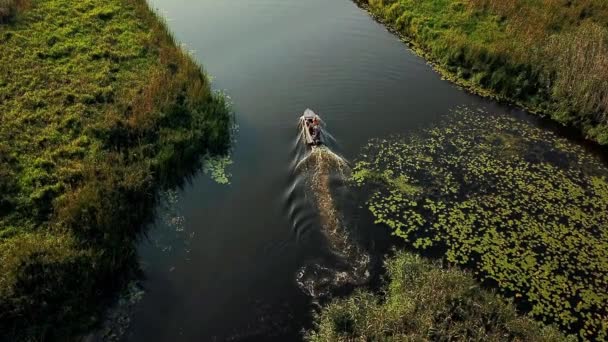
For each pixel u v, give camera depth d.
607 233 18.28
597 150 22.91
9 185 18.03
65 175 18.80
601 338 14.84
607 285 16.42
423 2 33.25
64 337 14.39
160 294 16.25
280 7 36.88
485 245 17.83
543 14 30.00
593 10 29.98
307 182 20.03
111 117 21.84
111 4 32.38
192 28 33.44
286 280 16.52
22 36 27.38
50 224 16.95
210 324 15.29
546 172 21.39
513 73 26.80
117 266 16.44
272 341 14.74
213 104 23.91
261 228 18.47
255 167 21.47
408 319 14.56
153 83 24.28
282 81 27.59
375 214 18.92
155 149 21.02
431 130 23.89
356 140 23.00
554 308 15.70
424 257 17.28
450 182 20.69
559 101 25.08
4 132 20.59
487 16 30.91
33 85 23.88
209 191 20.28
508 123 24.64
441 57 29.50
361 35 32.69
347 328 14.61
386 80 27.91
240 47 31.05
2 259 15.38
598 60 24.61
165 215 19.17
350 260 17.08
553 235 18.23
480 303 15.12
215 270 17.02
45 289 14.64
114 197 18.05
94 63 26.11
